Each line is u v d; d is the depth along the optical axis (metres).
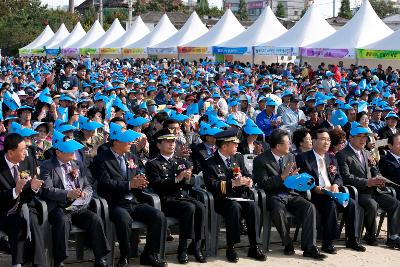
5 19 66.12
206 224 7.02
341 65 28.56
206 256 7.11
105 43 44.56
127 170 6.94
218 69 30.14
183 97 16.02
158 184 6.98
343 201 7.19
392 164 8.27
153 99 15.30
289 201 7.36
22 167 6.33
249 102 14.46
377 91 17.02
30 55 55.31
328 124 11.80
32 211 6.16
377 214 7.99
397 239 7.68
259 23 31.06
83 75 14.62
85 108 11.09
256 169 7.41
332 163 7.77
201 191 7.18
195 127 10.66
